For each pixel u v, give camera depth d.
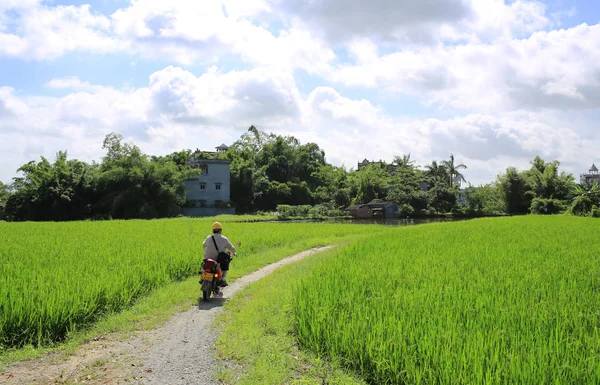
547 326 5.88
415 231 24.19
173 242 16.88
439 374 4.82
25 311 6.77
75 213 55.16
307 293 7.66
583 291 7.87
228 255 10.20
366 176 82.19
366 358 5.62
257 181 79.69
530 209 72.06
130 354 6.23
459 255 12.87
